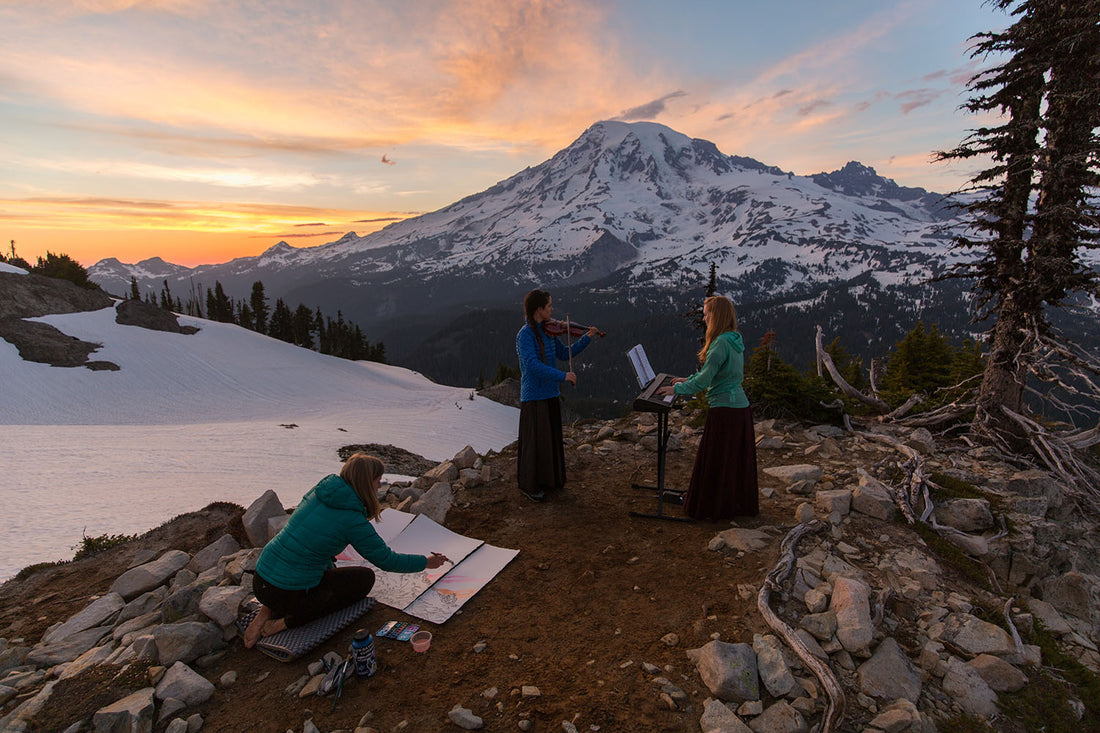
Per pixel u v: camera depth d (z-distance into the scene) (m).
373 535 3.77
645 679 3.38
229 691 3.42
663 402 4.98
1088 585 4.76
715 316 5.14
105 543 7.43
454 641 3.85
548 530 5.51
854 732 3.01
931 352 19.45
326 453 37.97
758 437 8.48
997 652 3.76
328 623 3.95
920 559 4.74
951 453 7.86
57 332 65.88
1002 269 8.13
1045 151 7.53
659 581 4.47
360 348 131.88
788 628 3.62
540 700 3.23
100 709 3.13
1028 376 7.89
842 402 9.38
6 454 29.98
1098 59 6.84
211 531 6.38
